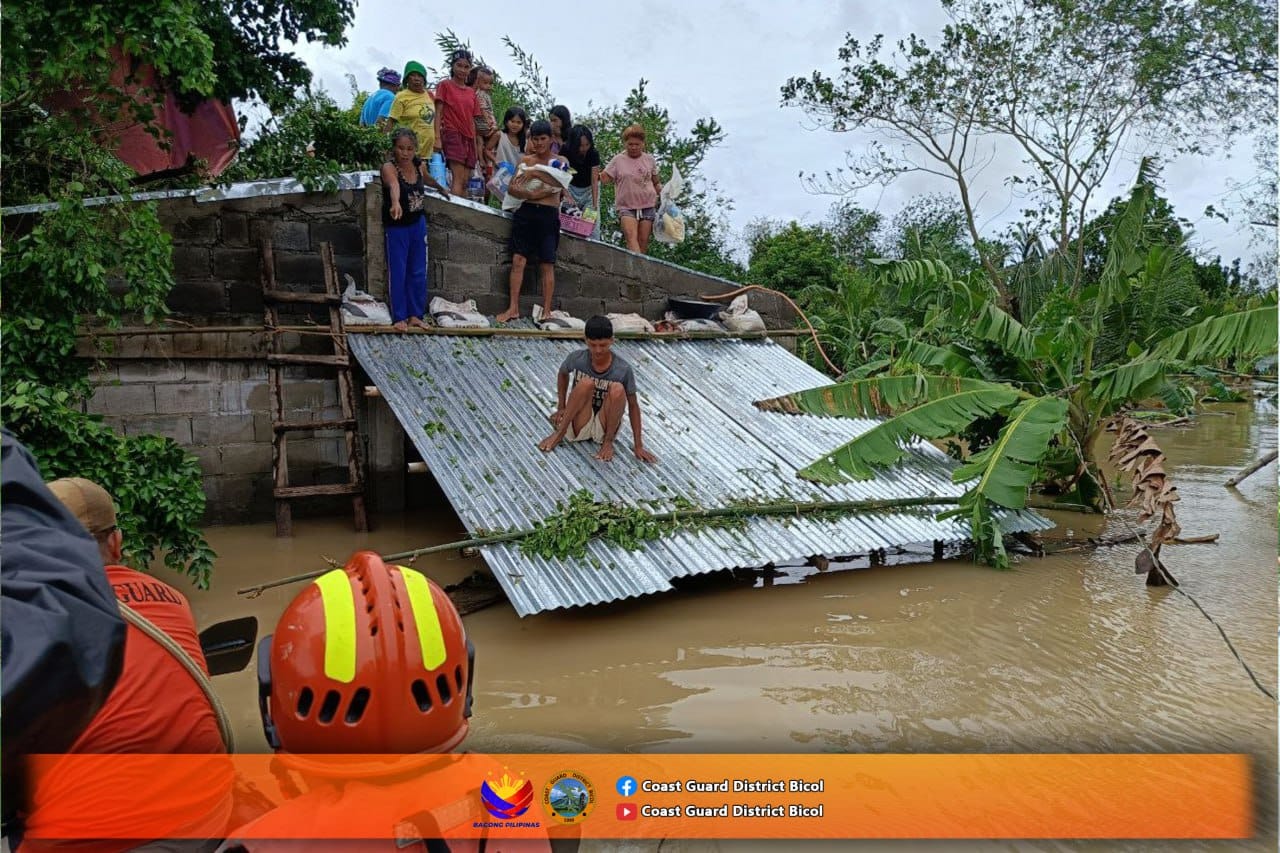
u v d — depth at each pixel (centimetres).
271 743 175
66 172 629
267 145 892
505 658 522
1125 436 731
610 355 708
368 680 157
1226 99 1847
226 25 922
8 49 544
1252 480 1124
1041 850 323
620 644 546
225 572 673
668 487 697
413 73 1071
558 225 968
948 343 1076
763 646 546
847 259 2758
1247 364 971
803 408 797
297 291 852
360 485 799
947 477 830
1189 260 1042
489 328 895
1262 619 602
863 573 709
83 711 143
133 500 559
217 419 806
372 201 877
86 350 745
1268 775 378
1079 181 2005
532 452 709
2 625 135
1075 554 780
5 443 159
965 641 556
